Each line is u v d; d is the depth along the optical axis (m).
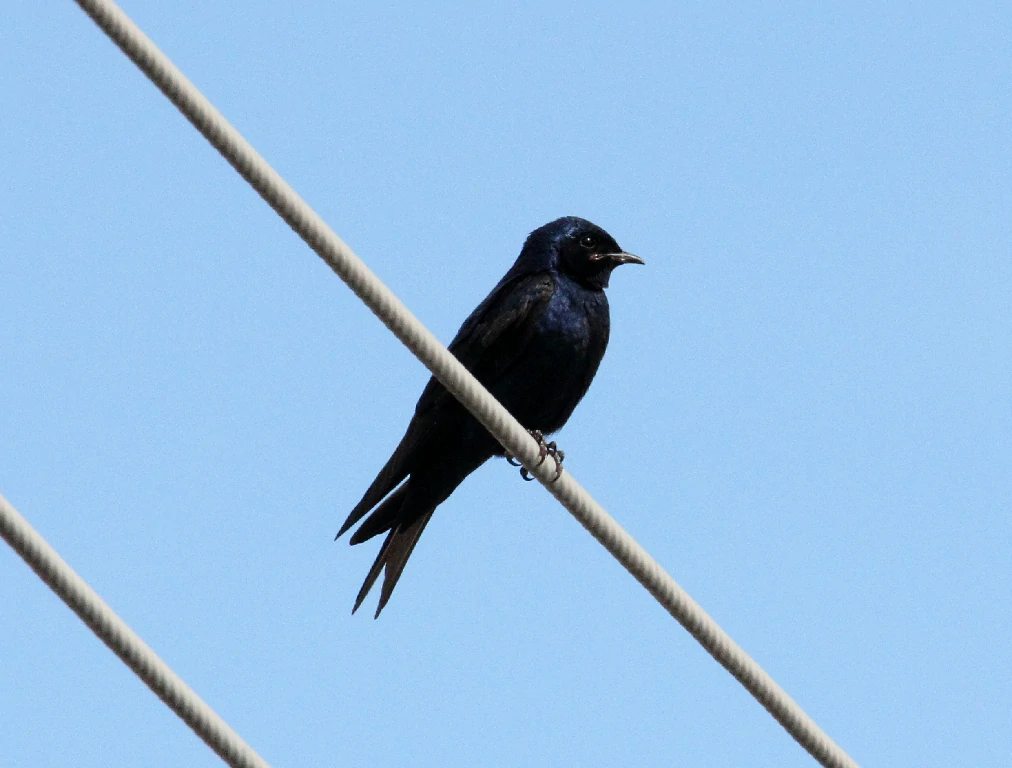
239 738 9.22
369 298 10.12
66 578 8.54
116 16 8.59
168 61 8.79
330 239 9.73
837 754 11.51
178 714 9.05
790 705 11.41
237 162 9.23
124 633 8.78
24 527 8.39
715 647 11.30
